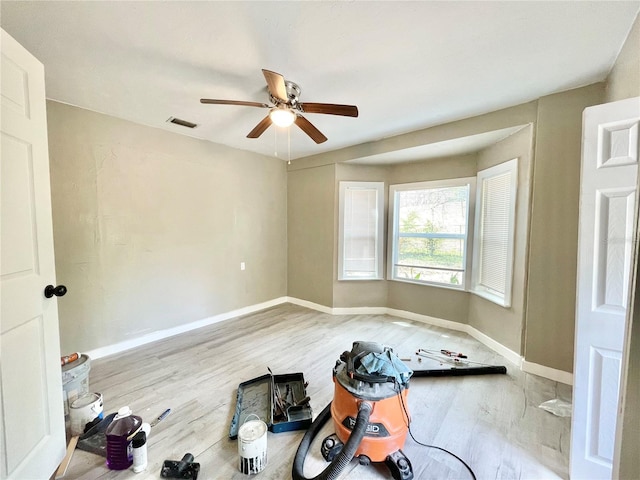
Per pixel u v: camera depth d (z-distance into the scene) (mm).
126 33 1604
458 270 3533
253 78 2086
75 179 2564
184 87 2227
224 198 3842
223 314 3900
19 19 1470
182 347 3010
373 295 4215
